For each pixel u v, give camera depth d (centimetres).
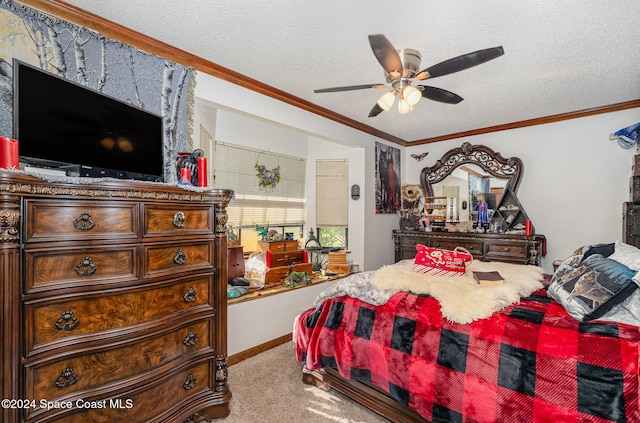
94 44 191
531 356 135
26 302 116
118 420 142
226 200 190
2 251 110
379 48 167
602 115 345
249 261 327
